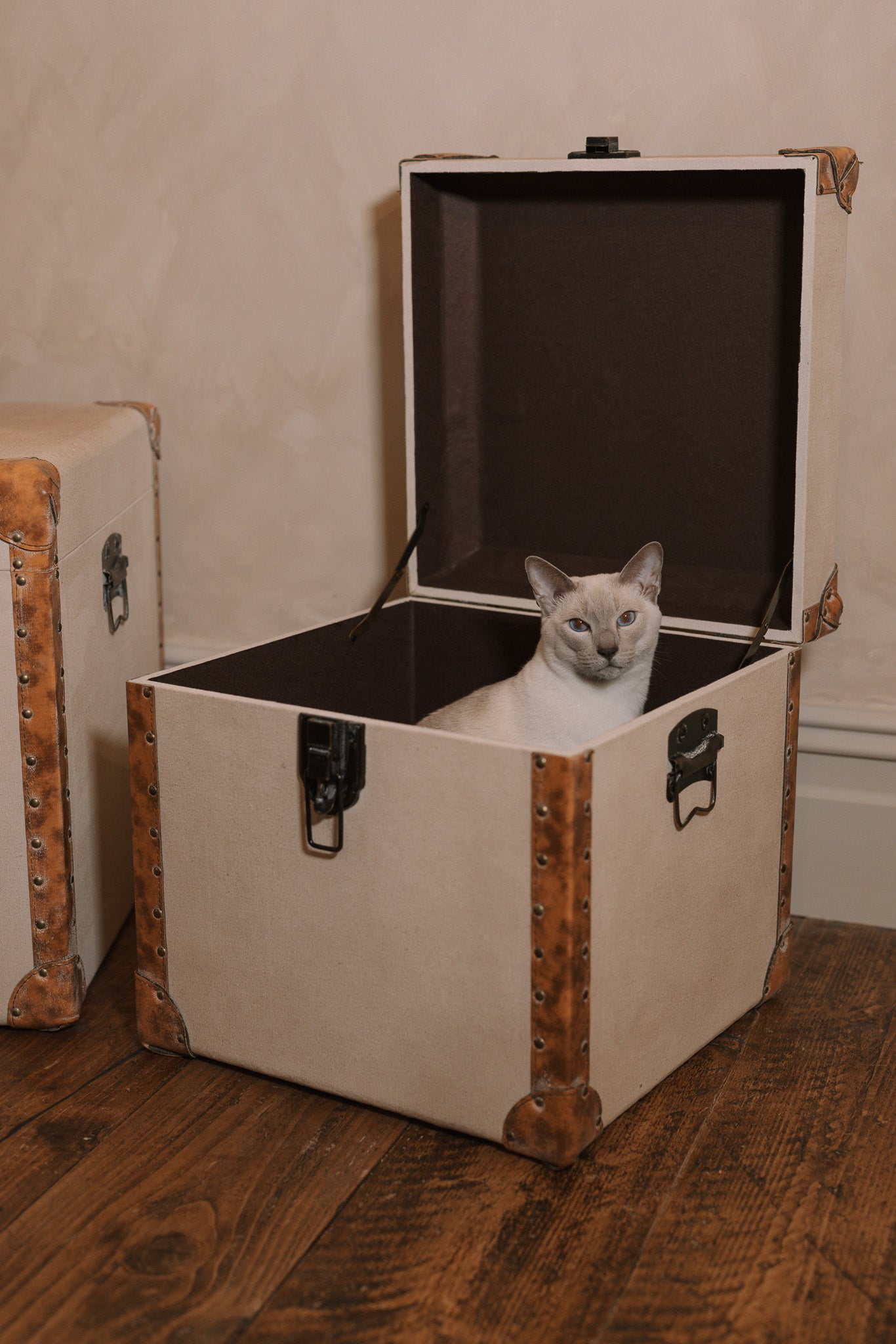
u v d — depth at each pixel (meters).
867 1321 1.08
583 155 1.56
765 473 1.64
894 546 1.75
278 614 2.10
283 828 1.34
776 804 1.52
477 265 1.75
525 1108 1.27
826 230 1.44
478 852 1.23
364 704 1.77
